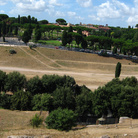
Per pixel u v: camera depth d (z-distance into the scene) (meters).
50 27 159.75
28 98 39.50
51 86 48.59
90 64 95.06
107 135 23.97
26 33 106.06
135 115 38.47
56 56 97.19
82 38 115.94
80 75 76.94
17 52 93.06
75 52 105.25
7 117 31.69
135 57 115.44
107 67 94.75
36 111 37.38
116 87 41.09
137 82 51.78
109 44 121.56
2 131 25.78
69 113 28.89
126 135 24.59
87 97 40.41
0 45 97.88
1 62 82.44
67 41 114.19
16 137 23.20
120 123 32.31
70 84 48.75
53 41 146.62
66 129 27.92
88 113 40.16
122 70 93.00
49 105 39.25
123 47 115.31
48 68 83.62
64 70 83.31
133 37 173.62
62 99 39.72
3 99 38.75
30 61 87.62
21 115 33.75
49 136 24.12
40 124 29.66
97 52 114.44
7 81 46.94
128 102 37.66
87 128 29.39
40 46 107.25
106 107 39.06
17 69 76.19
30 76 66.31
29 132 25.66
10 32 155.50
